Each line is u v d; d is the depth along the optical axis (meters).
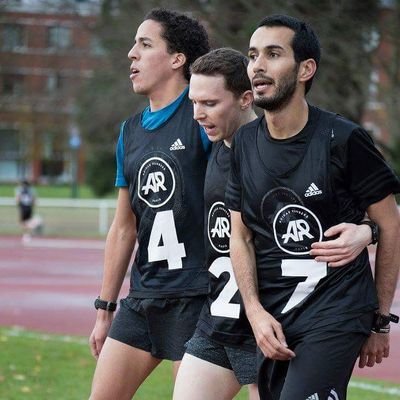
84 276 31.97
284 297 7.03
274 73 6.85
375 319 7.14
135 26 38.31
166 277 8.38
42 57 54.59
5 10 49.38
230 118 7.82
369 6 35.47
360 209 7.05
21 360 16.12
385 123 41.12
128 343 8.55
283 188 6.95
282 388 7.13
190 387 7.82
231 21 35.59
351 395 13.45
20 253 40.31
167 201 8.35
